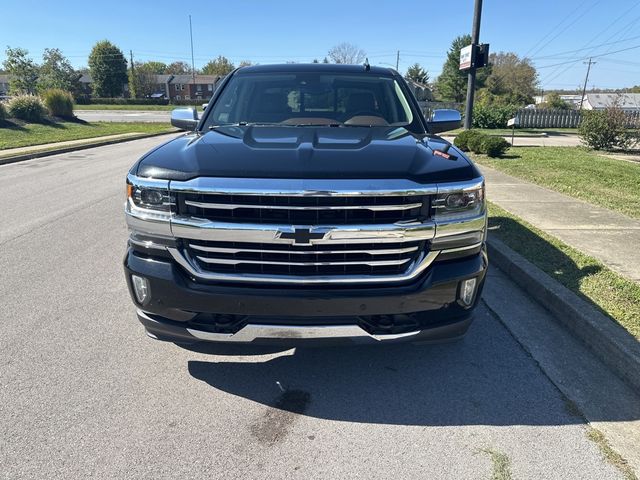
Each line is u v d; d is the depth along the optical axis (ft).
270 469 7.52
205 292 8.17
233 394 9.44
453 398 9.32
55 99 88.33
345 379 9.96
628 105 250.37
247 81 13.43
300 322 8.18
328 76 13.46
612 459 7.72
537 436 8.26
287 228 7.78
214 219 7.97
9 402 9.07
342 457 7.79
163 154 8.93
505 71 264.93
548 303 12.79
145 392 9.45
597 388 9.61
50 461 7.62
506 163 37.37
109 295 13.94
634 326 10.82
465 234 8.41
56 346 11.12
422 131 12.08
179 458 7.73
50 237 19.54
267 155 8.39
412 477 7.37
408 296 8.14
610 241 16.94
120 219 22.48
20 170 38.91
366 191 7.69
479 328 11.97
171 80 309.83
